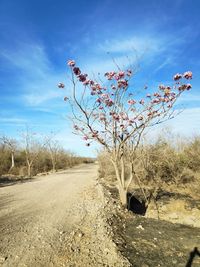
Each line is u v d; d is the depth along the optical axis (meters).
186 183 14.77
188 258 5.73
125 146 9.95
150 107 8.92
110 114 9.10
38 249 5.87
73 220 8.16
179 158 15.51
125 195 9.67
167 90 8.55
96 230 7.00
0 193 14.30
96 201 10.64
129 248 6.10
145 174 14.80
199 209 10.55
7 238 6.56
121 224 7.88
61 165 45.84
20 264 5.16
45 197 12.68
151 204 11.45
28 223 7.91
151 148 15.18
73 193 13.67
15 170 31.47
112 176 19.02
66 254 5.62
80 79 8.28
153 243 6.48
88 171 34.09
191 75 7.88
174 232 7.43
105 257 5.48
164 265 5.35
